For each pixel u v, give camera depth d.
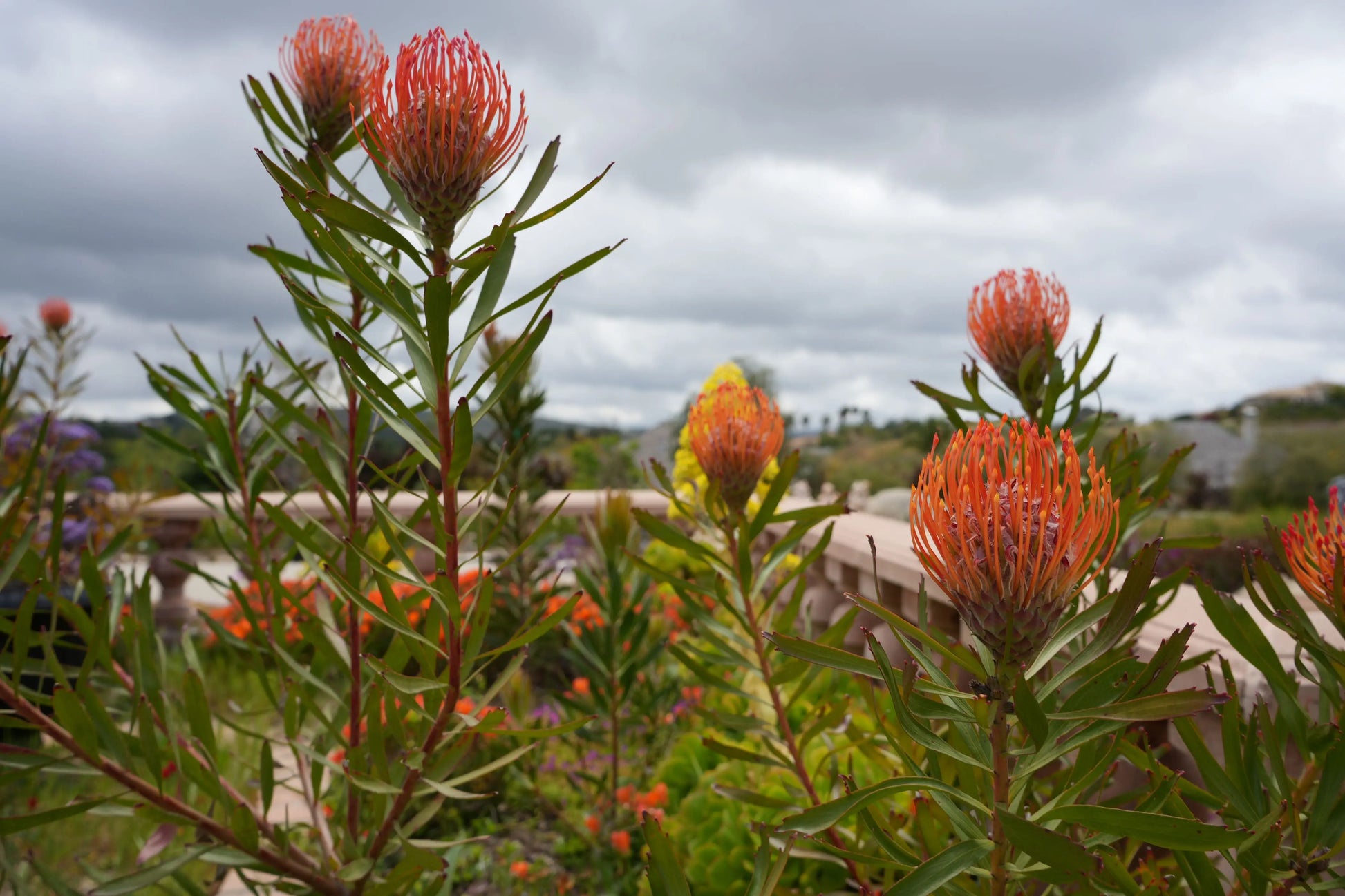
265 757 1.58
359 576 1.60
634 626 3.48
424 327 1.22
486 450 4.46
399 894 1.76
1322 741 1.07
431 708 1.46
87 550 1.45
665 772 3.38
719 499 1.74
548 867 3.35
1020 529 0.77
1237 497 20.45
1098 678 0.94
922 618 1.06
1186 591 2.45
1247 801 1.07
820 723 1.64
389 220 1.11
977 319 1.73
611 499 3.62
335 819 1.82
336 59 1.55
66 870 3.12
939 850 1.15
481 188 1.13
